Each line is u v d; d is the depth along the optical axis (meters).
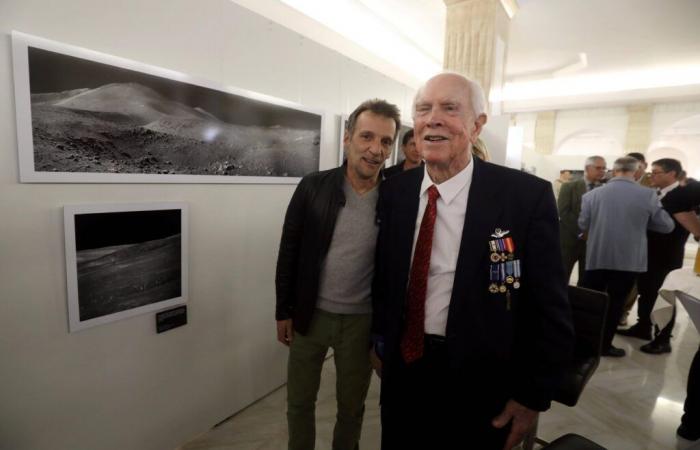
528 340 0.94
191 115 1.49
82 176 1.20
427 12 3.08
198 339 1.70
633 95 5.71
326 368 2.45
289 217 1.40
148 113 1.35
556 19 3.36
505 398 0.97
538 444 1.79
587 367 1.44
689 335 3.15
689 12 3.09
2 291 1.10
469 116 0.93
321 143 2.17
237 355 1.91
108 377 1.39
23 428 1.19
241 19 1.68
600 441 1.83
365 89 2.55
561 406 2.10
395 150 3.00
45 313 1.19
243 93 1.69
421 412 1.02
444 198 0.97
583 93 6.11
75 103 1.16
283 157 1.95
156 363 1.55
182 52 1.45
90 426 1.36
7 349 1.13
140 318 1.46
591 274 2.66
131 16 1.28
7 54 1.03
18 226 1.10
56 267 1.20
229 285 1.80
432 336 0.98
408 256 1.02
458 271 0.91
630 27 3.48
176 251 1.53
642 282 3.00
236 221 1.78
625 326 3.31
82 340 1.30
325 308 1.35
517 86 6.32
